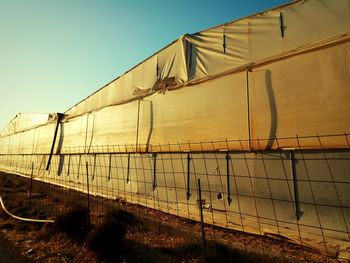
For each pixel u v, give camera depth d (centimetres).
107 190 1427
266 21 830
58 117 2291
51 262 564
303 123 692
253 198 766
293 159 700
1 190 1586
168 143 1085
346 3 660
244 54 873
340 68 646
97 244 562
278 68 768
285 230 684
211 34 997
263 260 541
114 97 1566
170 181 1039
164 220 890
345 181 606
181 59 1109
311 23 721
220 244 588
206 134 934
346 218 594
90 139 1716
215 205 855
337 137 629
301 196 672
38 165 2553
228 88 891
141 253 590
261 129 778
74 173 1823
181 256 564
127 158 1321
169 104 1120
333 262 569
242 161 809
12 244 678
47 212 998
